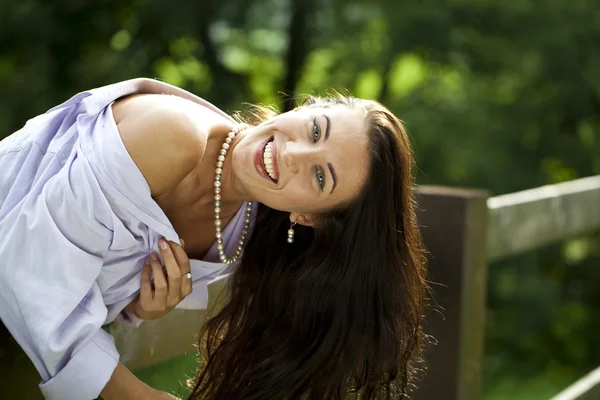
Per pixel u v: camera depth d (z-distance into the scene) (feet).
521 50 35.40
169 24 34.06
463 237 12.21
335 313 10.19
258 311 10.56
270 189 9.61
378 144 9.78
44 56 32.86
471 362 12.78
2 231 8.54
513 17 34.50
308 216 10.09
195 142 8.89
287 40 38.75
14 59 34.04
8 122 30.55
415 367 12.12
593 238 35.45
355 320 10.19
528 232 14.96
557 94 36.27
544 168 37.22
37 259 8.35
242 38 39.37
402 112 35.40
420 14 33.30
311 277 10.16
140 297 9.15
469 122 35.14
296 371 10.29
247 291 10.64
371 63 35.50
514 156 36.09
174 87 10.03
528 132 36.68
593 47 35.55
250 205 10.41
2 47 33.35
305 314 10.25
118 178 8.55
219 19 35.19
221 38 37.76
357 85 39.58
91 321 8.46
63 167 8.67
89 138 8.79
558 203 15.88
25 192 9.02
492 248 13.88
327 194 9.68
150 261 9.12
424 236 12.37
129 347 9.48
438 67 37.29
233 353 10.50
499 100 36.65
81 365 8.46
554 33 34.68
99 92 9.03
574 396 14.60
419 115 34.55
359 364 10.48
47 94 31.96
